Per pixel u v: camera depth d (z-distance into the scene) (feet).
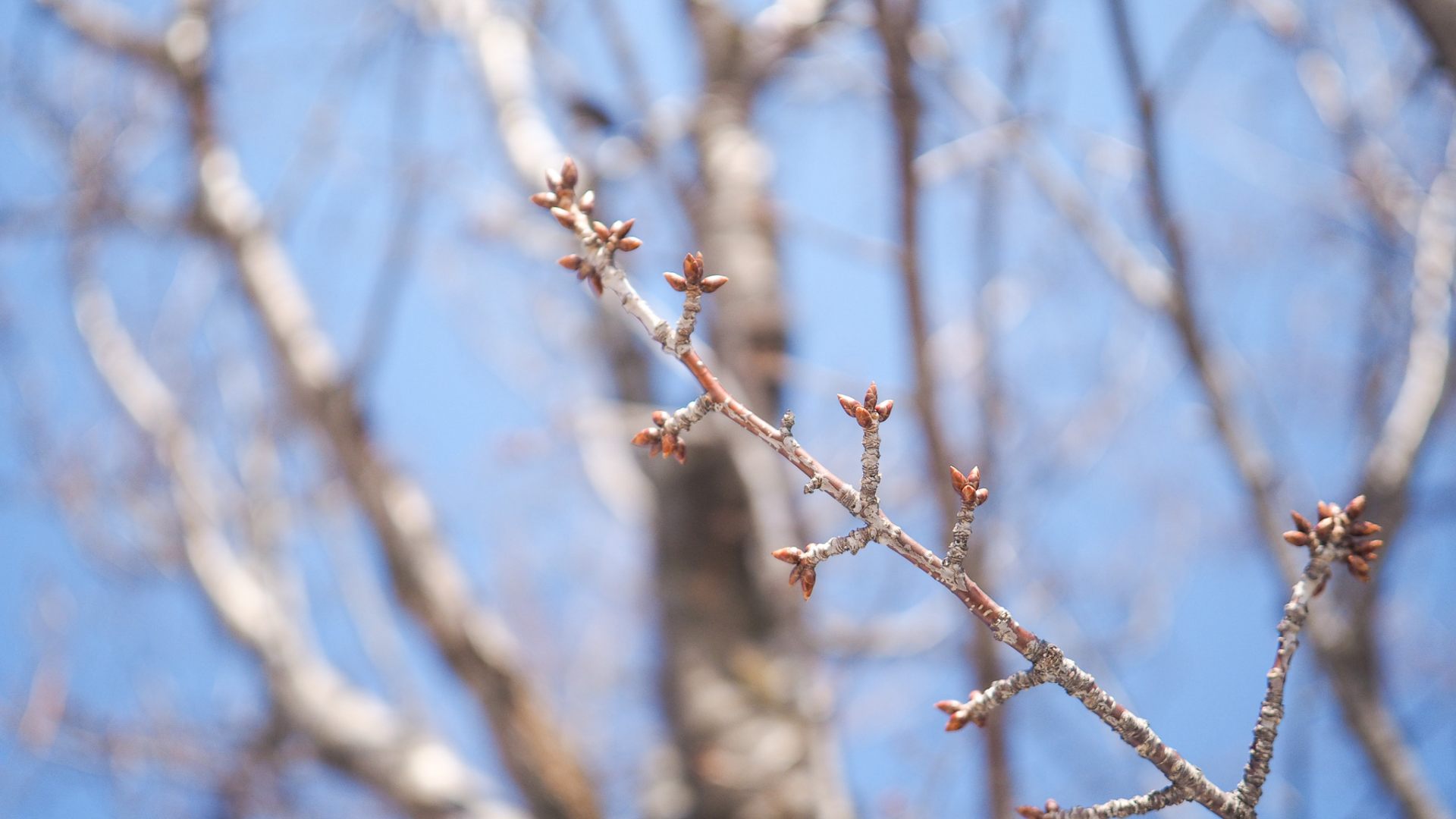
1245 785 3.94
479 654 16.31
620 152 15.94
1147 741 3.85
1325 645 12.89
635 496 17.70
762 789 13.73
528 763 16.07
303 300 18.28
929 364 10.79
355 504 17.01
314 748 18.69
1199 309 13.47
